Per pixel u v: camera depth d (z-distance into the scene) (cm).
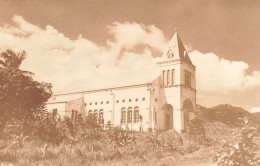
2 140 2419
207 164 1733
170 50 4962
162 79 4922
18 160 1848
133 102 4816
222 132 3747
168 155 2288
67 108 5122
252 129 1037
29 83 2622
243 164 998
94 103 5319
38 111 2795
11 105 2478
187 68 5012
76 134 2650
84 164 1880
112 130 2741
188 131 3134
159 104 4816
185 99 4781
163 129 4684
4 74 2464
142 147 2420
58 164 1808
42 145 2381
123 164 1900
